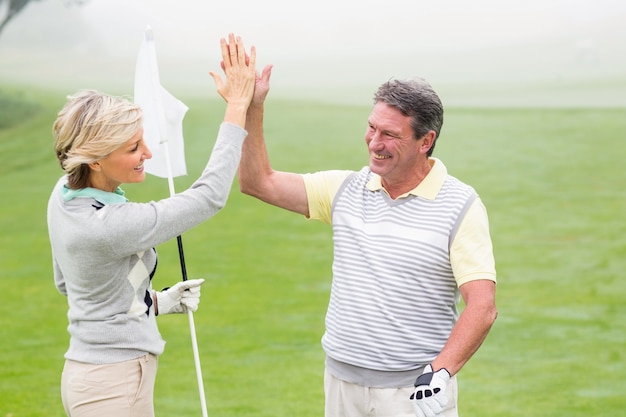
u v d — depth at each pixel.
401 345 5.18
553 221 21.78
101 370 4.81
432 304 5.20
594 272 17.42
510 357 12.25
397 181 5.32
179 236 5.50
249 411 10.04
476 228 5.12
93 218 4.64
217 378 11.40
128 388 4.84
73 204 4.76
